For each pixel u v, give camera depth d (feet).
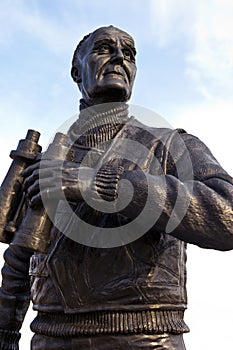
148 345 9.90
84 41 13.28
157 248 10.52
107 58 12.14
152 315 10.17
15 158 10.97
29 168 10.38
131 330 9.94
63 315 10.68
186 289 11.20
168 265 10.57
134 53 12.76
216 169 10.73
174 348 10.10
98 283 10.32
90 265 10.44
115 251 10.42
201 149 11.33
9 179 10.76
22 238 9.94
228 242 9.87
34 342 11.32
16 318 12.69
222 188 10.14
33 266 11.59
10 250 12.76
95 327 10.11
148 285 10.20
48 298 10.98
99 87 11.93
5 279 12.72
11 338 12.66
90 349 10.07
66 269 10.58
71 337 10.35
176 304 10.42
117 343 9.95
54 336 10.69
